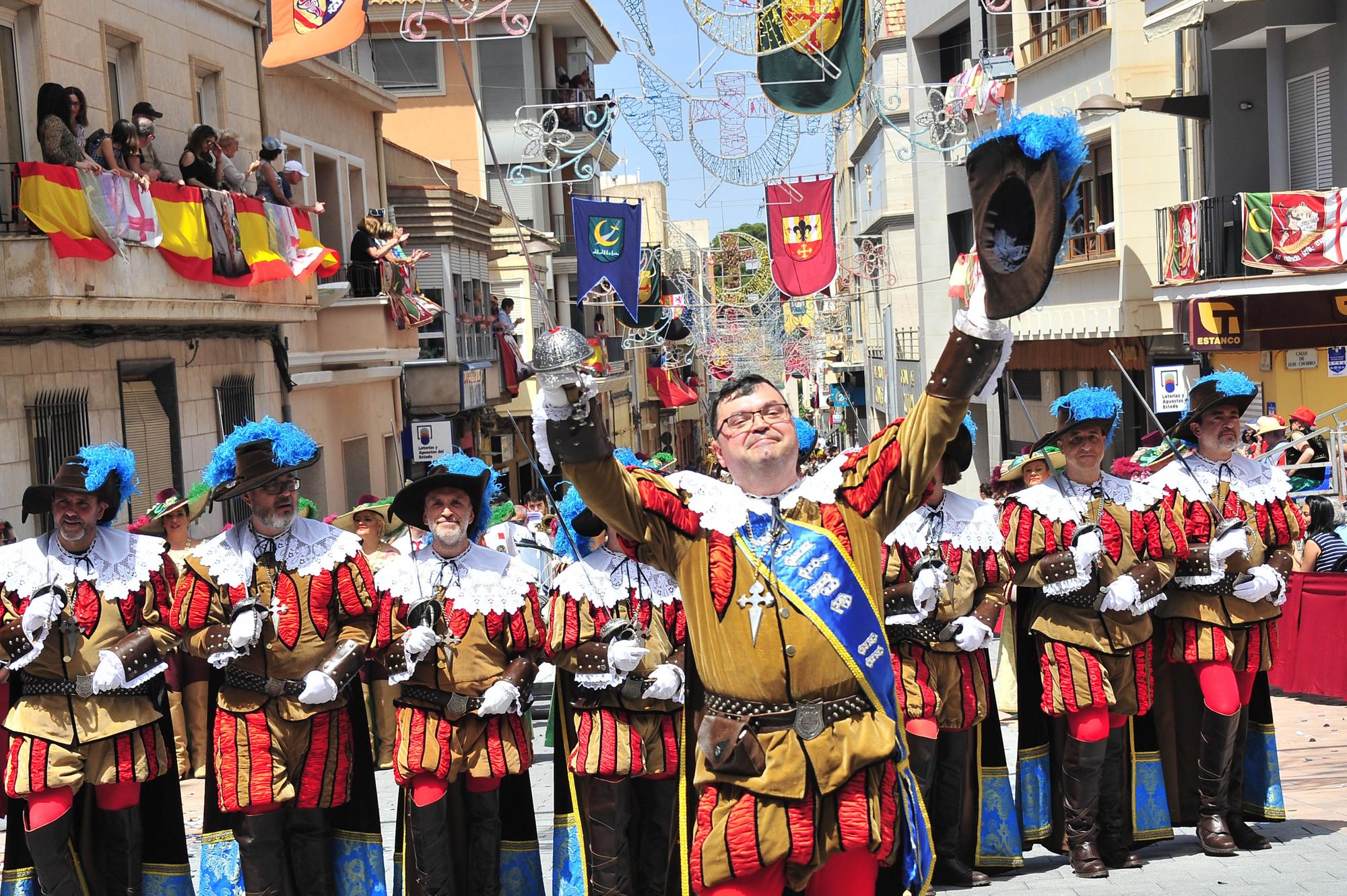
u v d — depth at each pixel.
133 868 6.32
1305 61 18.78
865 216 42.88
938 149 17.73
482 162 35.16
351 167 23.75
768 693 3.96
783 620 3.94
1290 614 11.07
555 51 38.50
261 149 18.78
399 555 6.56
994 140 3.68
